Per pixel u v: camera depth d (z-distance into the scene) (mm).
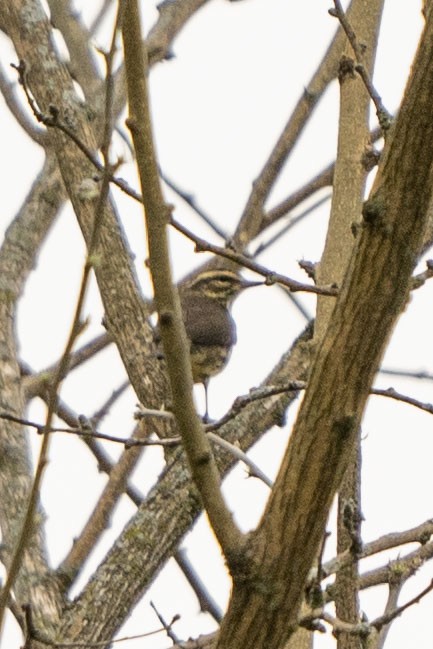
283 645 6602
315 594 7336
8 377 13586
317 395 6582
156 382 13398
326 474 6551
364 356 6551
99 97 14414
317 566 7402
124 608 11375
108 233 13781
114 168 6426
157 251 6406
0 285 14539
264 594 6523
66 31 14500
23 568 11758
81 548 12039
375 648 8852
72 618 11258
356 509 8008
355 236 7344
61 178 14438
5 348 13930
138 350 13523
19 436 12953
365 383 6574
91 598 11344
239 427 11734
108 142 6418
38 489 6469
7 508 12398
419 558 9734
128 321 13656
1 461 12711
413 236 6504
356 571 8797
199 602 12664
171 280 6441
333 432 6539
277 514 6570
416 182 6441
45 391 13938
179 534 11688
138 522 11719
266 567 6523
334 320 6613
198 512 11750
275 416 11773
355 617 8750
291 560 6539
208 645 9984
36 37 14180
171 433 13117
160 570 11641
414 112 6410
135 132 6402
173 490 11797
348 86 11219
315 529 6562
